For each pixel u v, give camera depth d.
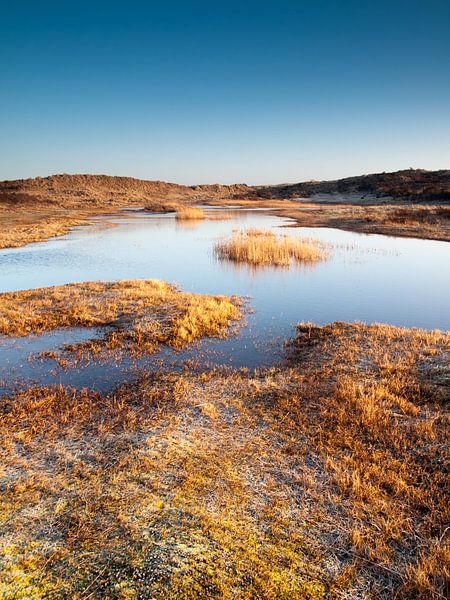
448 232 32.38
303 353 10.16
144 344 10.66
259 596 3.77
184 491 5.16
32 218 53.25
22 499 5.07
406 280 18.47
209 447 6.16
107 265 23.53
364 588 3.88
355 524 4.61
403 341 10.34
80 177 130.88
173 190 151.12
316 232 36.59
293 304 14.89
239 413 7.19
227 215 61.88
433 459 5.76
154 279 18.83
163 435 6.46
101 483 5.34
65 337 11.27
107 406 7.50
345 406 7.20
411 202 64.69
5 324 11.90
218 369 9.26
